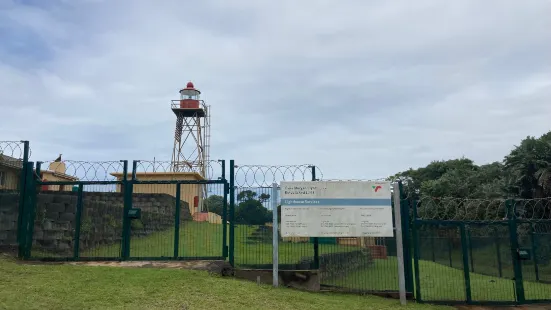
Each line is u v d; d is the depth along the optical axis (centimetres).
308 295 996
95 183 1174
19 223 1161
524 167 2375
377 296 1062
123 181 1174
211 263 1104
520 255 1100
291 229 1061
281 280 1069
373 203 1074
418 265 1075
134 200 1589
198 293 900
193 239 1291
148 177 1914
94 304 794
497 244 1427
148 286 911
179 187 1167
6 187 1225
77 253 1146
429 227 1181
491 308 1051
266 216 1117
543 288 1223
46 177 1747
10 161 1220
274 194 1102
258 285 1019
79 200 1174
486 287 1277
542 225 1304
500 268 1402
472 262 1517
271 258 1109
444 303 1052
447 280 1338
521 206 1497
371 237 1109
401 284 1030
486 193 2728
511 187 2450
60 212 1273
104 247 1293
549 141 2375
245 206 1128
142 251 1231
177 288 916
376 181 1088
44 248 1218
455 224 1112
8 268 970
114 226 1316
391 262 1119
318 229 1059
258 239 1115
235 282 1010
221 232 1180
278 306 879
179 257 1134
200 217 1379
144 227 1366
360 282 1117
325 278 1120
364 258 1137
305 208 1071
